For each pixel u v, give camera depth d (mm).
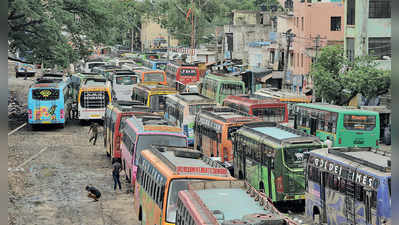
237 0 187125
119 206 34000
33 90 62469
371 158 25672
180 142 34844
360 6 69438
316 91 67000
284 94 60344
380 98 65188
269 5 149125
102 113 66562
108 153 49812
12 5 62125
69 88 73000
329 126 46562
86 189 35031
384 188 22516
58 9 70750
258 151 33125
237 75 102250
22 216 31234
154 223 24094
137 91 67562
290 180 30641
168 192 22219
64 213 32250
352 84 61438
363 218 23875
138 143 34781
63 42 72812
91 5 77000
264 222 15047
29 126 66875
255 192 18750
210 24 174625
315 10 88438
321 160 27625
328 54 65750
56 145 55125
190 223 17594
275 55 103250
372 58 63438
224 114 44469
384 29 68312
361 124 45375
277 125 36469
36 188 37938
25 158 48062
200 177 22391
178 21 153625
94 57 131875
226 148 39719
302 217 24438
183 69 92812
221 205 17828
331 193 26578
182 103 51906
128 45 194875
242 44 129000
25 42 69875
